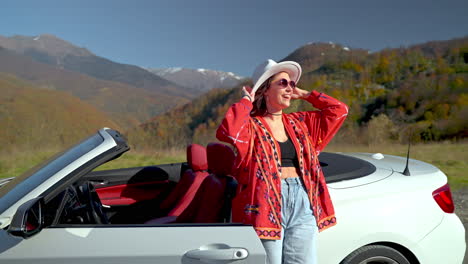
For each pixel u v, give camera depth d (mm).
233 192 2336
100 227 1805
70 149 2260
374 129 22844
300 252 1952
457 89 88188
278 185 1932
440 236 2377
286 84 1994
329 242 2168
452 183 7066
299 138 2053
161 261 1692
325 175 2414
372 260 2287
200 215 2373
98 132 2406
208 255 1688
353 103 104625
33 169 2229
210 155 2545
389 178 2479
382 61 142250
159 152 12109
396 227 2279
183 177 3291
